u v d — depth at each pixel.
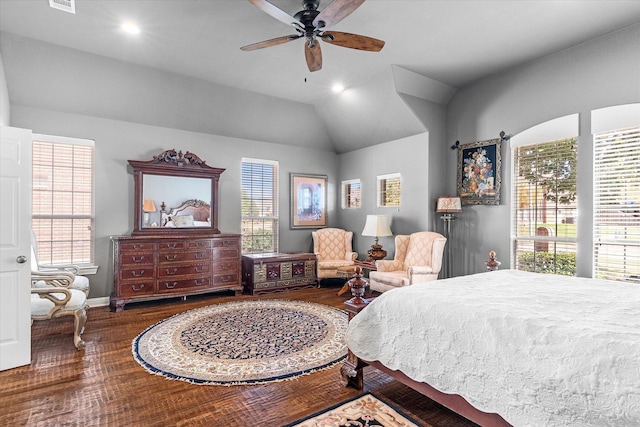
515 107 4.20
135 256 4.23
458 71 4.34
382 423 1.89
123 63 4.05
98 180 4.43
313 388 2.28
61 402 2.09
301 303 4.46
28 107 4.04
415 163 5.07
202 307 4.25
